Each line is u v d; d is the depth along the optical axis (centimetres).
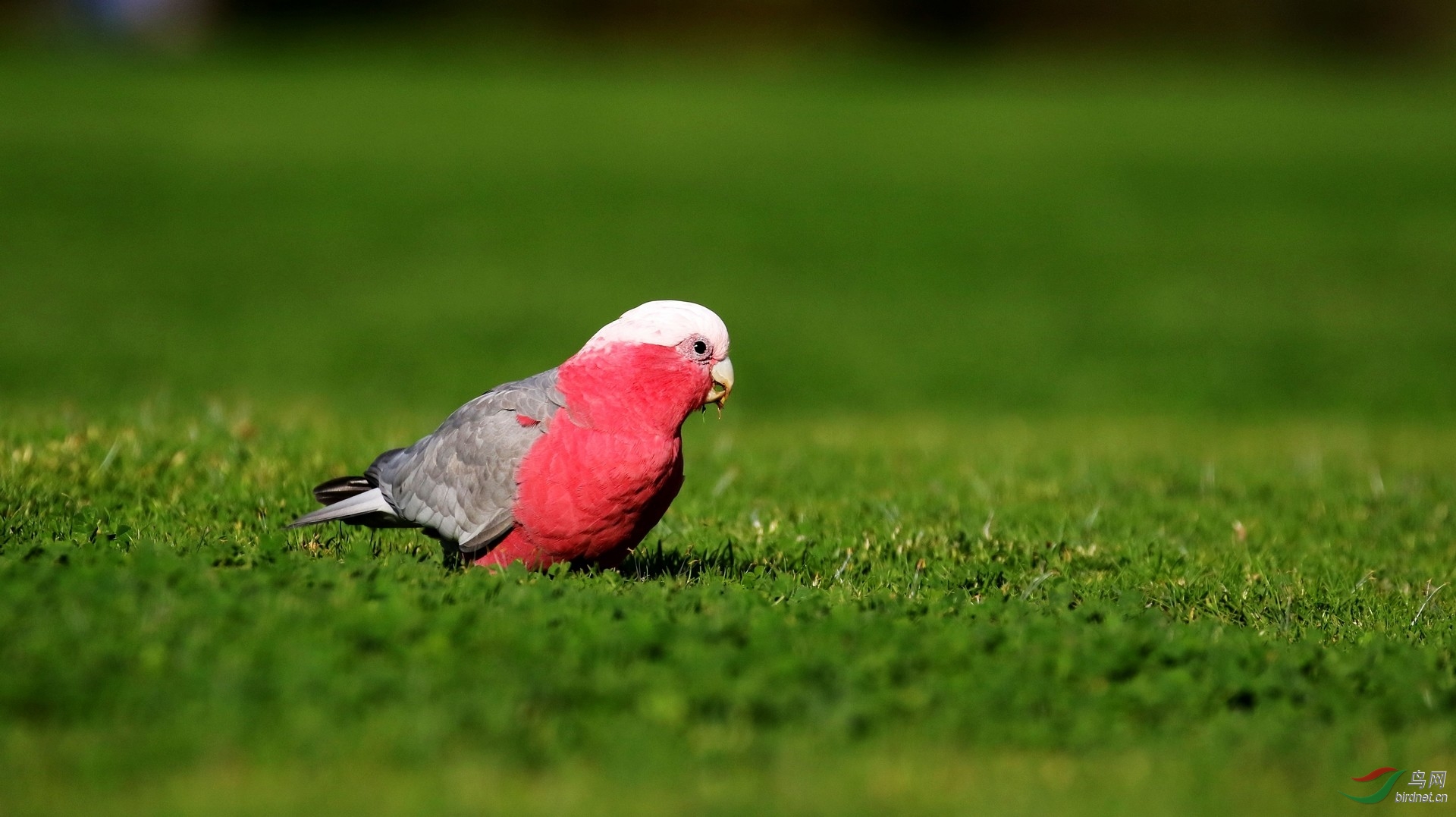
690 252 3597
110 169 4141
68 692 514
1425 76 6575
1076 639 623
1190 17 7906
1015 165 4684
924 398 2372
